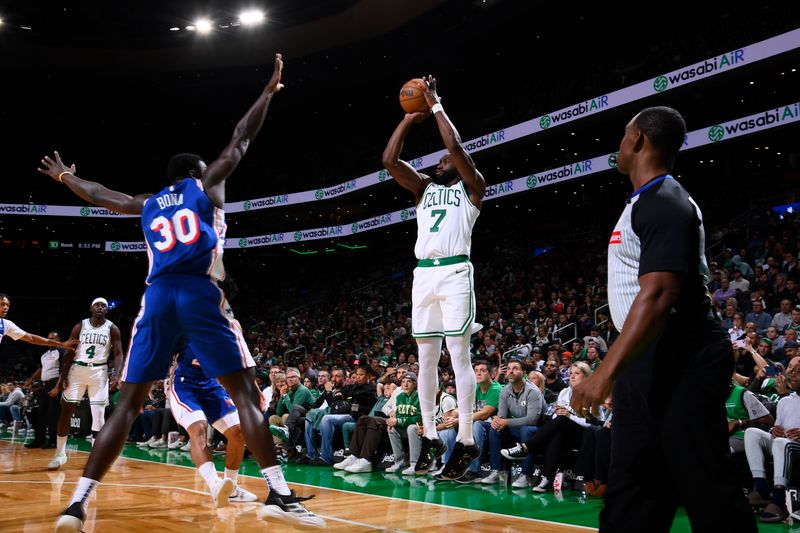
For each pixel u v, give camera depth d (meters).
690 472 1.90
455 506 5.46
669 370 2.00
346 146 27.94
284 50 25.39
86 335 7.76
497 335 13.47
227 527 4.17
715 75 14.02
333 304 24.14
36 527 4.06
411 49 24.30
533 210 23.55
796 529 4.79
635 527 1.98
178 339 3.20
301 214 29.36
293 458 9.10
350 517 4.80
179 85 27.48
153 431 11.06
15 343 28.17
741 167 19.17
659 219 1.95
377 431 7.94
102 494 5.61
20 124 28.56
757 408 5.88
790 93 17.23
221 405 5.16
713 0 19.36
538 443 6.49
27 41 24.59
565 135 20.66
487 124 22.67
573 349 10.53
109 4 23.08
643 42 21.52
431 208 4.09
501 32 22.08
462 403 3.96
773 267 11.95
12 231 28.73
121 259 30.45
